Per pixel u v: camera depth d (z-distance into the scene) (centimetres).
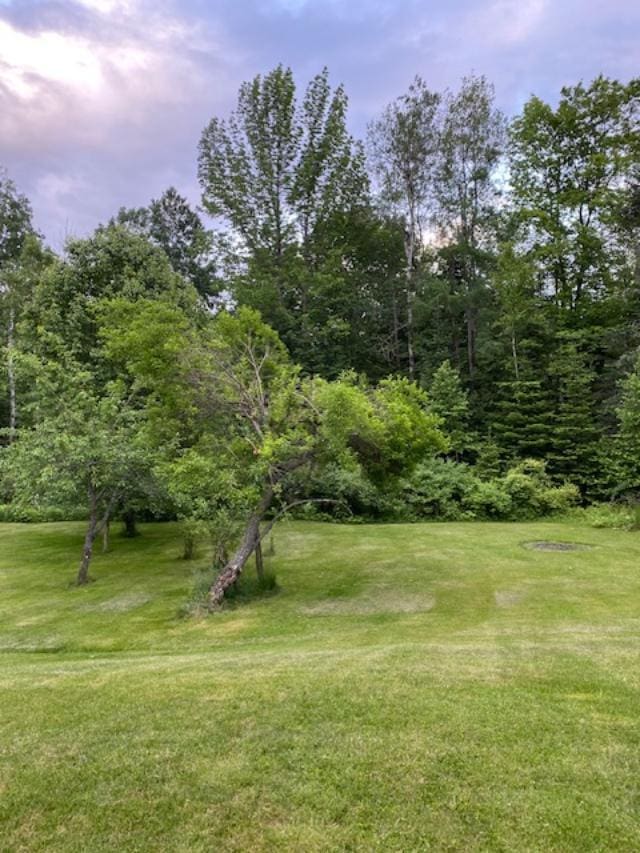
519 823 263
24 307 1794
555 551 1245
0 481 1394
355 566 1134
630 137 2297
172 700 427
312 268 2542
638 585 948
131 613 887
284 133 2428
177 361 968
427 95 2448
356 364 2559
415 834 257
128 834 264
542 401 2053
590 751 331
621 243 2256
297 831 262
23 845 259
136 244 1828
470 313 2384
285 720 380
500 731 357
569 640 603
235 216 2456
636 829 258
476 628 723
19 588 1068
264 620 812
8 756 345
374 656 537
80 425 1118
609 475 1848
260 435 932
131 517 1612
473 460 2150
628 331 2048
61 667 571
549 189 2489
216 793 295
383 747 337
